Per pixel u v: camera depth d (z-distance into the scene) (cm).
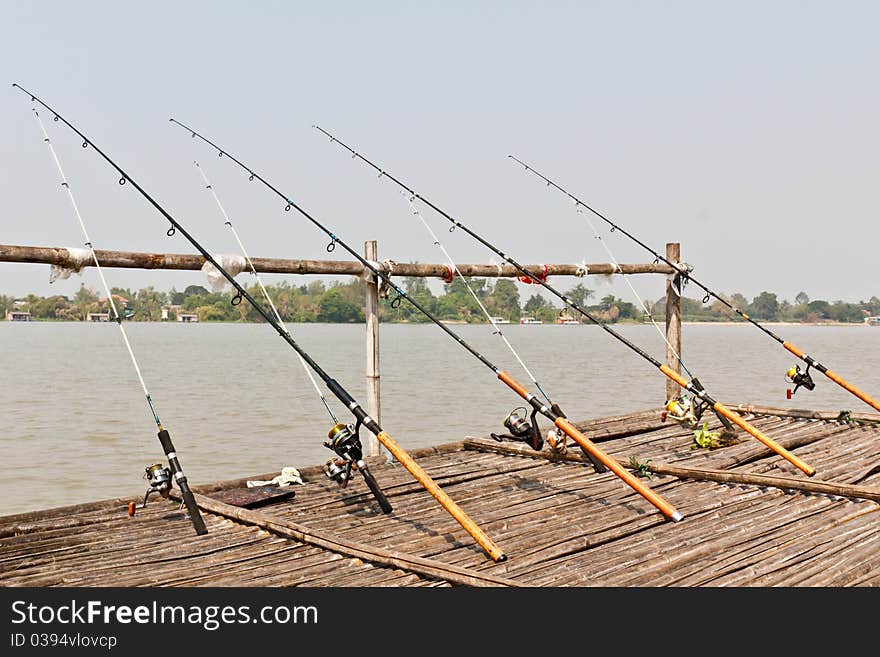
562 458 755
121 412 2114
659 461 751
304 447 1598
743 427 749
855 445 818
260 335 12288
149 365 4259
